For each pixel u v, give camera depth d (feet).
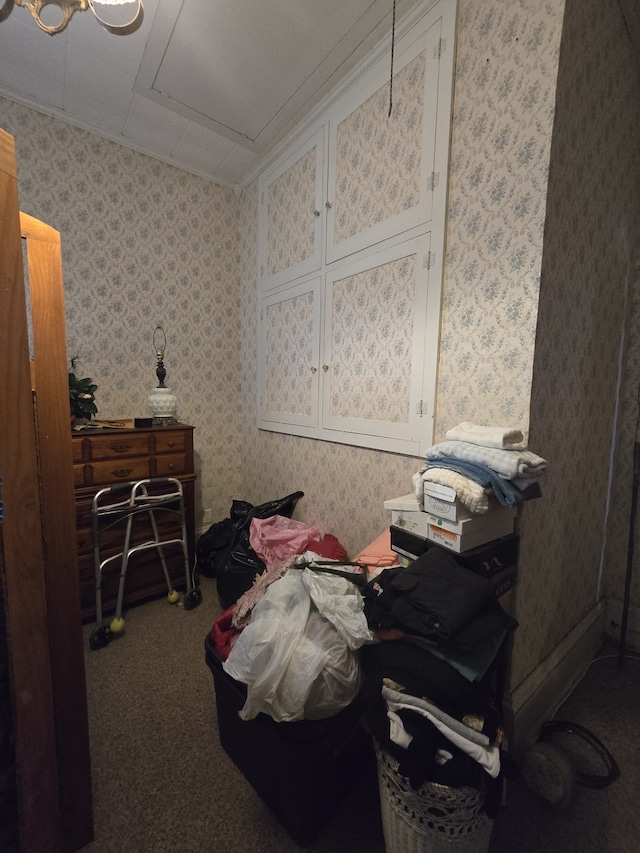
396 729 2.66
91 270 7.21
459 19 4.13
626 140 4.91
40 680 2.55
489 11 3.82
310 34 4.97
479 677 2.62
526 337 3.67
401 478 5.20
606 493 5.87
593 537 5.62
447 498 3.22
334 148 5.99
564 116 3.54
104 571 6.31
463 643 2.63
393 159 4.99
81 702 3.06
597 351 4.98
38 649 2.53
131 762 3.82
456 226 4.26
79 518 6.03
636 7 4.22
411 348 4.88
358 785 3.61
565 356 4.23
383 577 3.22
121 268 7.55
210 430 9.18
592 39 3.82
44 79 5.88
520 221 3.66
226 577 6.23
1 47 5.29
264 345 8.27
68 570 2.98
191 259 8.47
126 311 7.70
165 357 8.30
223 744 3.93
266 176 7.86
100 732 4.15
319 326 6.53
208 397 9.07
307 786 2.96
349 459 6.10
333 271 6.15
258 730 3.27
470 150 4.07
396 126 4.91
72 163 6.84
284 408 7.70
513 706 3.89
